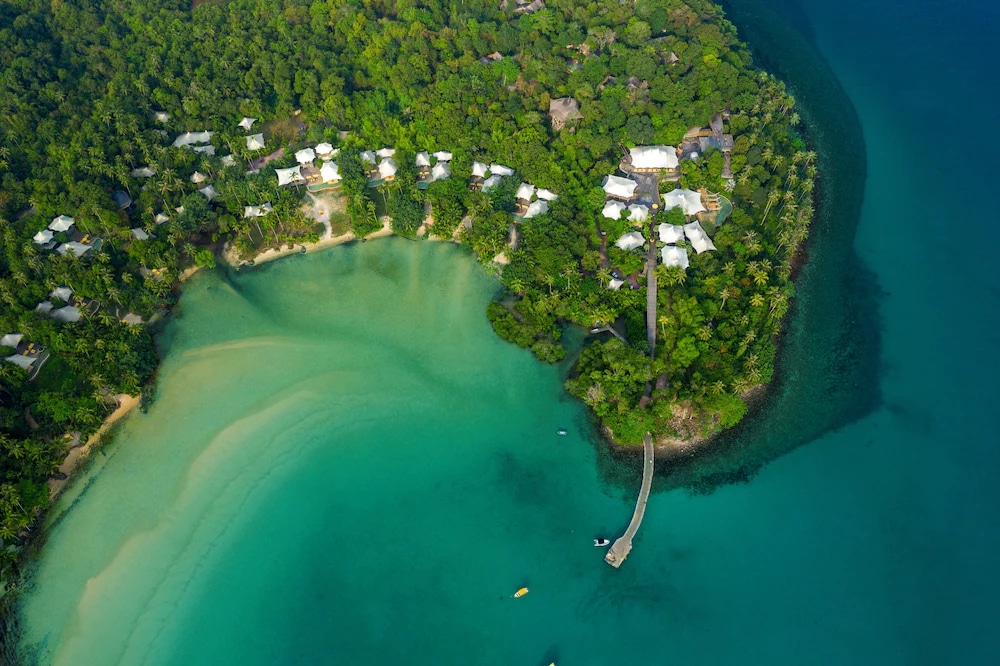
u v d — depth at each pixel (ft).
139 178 514.68
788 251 451.12
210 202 504.02
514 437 390.63
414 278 472.85
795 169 483.10
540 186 497.46
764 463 376.48
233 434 394.73
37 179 500.74
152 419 401.90
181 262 479.00
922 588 334.65
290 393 412.16
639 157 511.40
